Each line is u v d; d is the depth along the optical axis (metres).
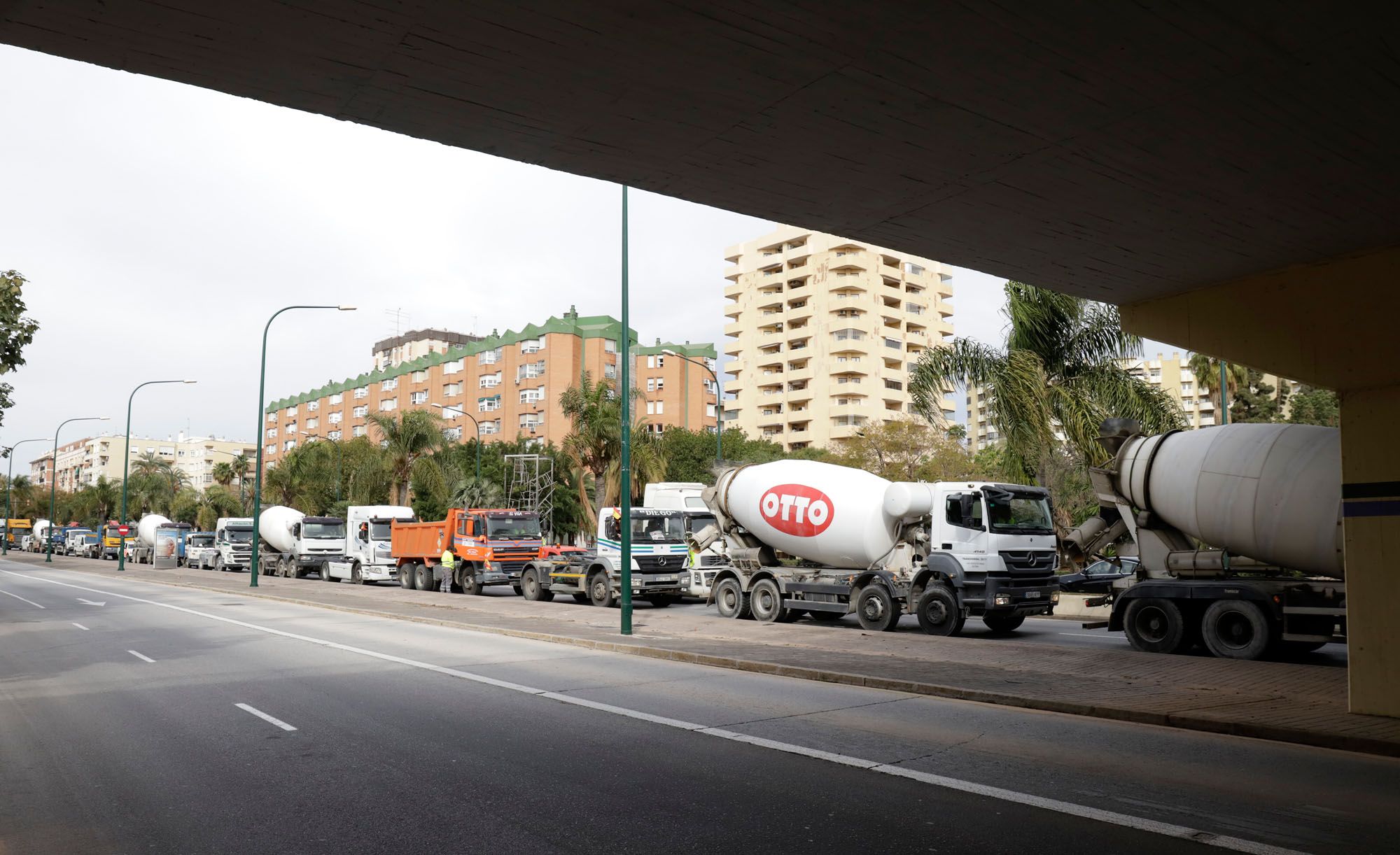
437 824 6.37
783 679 12.95
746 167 8.42
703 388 107.06
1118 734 9.22
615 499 46.97
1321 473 14.19
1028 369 24.69
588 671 13.71
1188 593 15.09
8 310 21.92
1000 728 9.48
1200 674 12.70
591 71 6.64
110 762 8.27
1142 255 10.43
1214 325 11.49
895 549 19.69
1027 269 11.13
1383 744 8.38
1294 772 7.67
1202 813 6.50
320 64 6.59
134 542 68.38
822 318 102.31
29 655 15.91
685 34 6.09
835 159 8.17
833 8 5.73
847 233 10.14
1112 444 17.12
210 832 6.27
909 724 9.70
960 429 60.69
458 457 70.38
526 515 31.33
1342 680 12.20
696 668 14.05
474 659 15.06
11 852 5.89
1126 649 16.03
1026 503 18.88
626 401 18.48
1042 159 8.01
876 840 5.95
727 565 23.73
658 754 8.37
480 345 101.69
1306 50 6.05
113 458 193.88
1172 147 7.65
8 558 78.19
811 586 20.56
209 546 55.41
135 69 6.65
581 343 96.38
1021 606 18.31
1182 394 128.25
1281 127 7.19
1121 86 6.66
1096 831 6.10
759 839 6.00
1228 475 15.09
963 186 8.70
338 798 7.05
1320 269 10.53
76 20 5.95
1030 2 5.60
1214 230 9.55
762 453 69.94
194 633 19.23
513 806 6.77
